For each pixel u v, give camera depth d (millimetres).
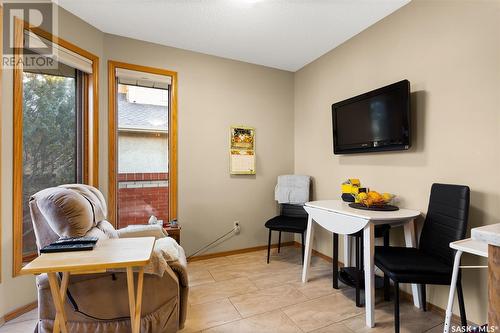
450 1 1733
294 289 2176
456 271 1290
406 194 2033
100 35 2418
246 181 3162
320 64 2986
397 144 1979
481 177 1581
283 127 3383
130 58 2557
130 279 1208
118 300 1440
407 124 1887
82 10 2107
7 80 1724
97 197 1809
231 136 3059
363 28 2387
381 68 2234
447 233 1584
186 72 2812
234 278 2396
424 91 1900
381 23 2232
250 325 1671
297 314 1800
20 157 1795
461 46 1677
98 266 1066
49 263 1061
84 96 2348
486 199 1557
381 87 2170
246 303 1946
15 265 1749
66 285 1268
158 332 1477
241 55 2969
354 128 2406
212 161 2957
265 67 3271
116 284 1438
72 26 2148
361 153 2426
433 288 1852
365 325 1678
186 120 2816
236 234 3096
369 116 2234
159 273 1403
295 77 3414
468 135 1646
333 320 1731
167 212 2809
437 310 1820
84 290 1402
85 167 2348
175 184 2752
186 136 2816
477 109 1600
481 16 1576
